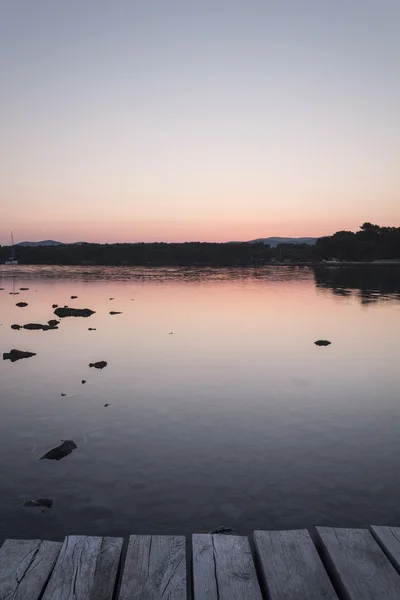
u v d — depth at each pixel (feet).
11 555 13.65
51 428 29.76
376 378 41.96
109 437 28.27
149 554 13.74
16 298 116.06
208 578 12.75
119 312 87.20
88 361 48.19
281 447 26.86
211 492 21.77
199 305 100.63
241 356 50.52
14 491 21.90
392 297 120.67
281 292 136.15
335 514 20.01
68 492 21.76
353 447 26.91
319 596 12.14
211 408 33.60
